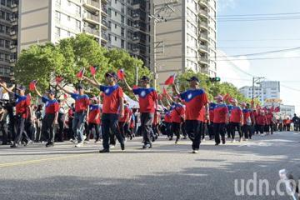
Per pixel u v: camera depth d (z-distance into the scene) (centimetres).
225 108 1488
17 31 6962
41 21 6034
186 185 588
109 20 7744
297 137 2250
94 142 1619
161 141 1711
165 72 7856
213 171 720
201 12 8700
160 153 1007
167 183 596
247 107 1969
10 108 1394
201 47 8619
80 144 1299
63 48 4384
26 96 1312
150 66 8500
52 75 4212
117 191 533
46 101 1319
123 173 667
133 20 8644
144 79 1178
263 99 9831
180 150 1117
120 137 1073
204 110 1073
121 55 5050
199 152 1062
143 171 693
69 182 581
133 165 761
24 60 4216
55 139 1733
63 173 654
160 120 2566
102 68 4469
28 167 713
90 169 700
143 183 589
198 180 629
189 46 7994
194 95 1057
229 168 764
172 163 805
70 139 1855
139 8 8625
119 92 1037
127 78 4809
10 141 1461
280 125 4359
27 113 1312
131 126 2036
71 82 4256
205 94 1060
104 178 618
